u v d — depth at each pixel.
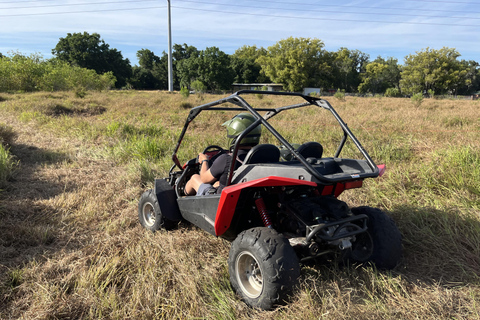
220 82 76.25
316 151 3.29
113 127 10.25
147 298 2.76
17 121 13.45
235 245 2.75
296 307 2.48
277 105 21.67
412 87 77.69
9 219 4.35
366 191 4.96
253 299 2.64
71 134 10.37
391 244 3.03
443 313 2.49
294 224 2.91
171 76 58.88
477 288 2.80
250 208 3.20
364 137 7.89
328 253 3.05
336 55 88.75
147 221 4.29
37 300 2.76
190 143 8.35
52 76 37.00
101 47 92.25
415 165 5.56
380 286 2.83
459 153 5.21
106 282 2.95
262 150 2.99
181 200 3.80
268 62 85.00
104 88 48.94
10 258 3.48
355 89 98.06
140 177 6.04
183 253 3.43
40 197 5.29
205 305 2.71
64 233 4.05
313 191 3.04
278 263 2.46
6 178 5.91
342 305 2.52
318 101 3.38
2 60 33.78
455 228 3.56
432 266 3.17
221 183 3.25
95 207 4.80
